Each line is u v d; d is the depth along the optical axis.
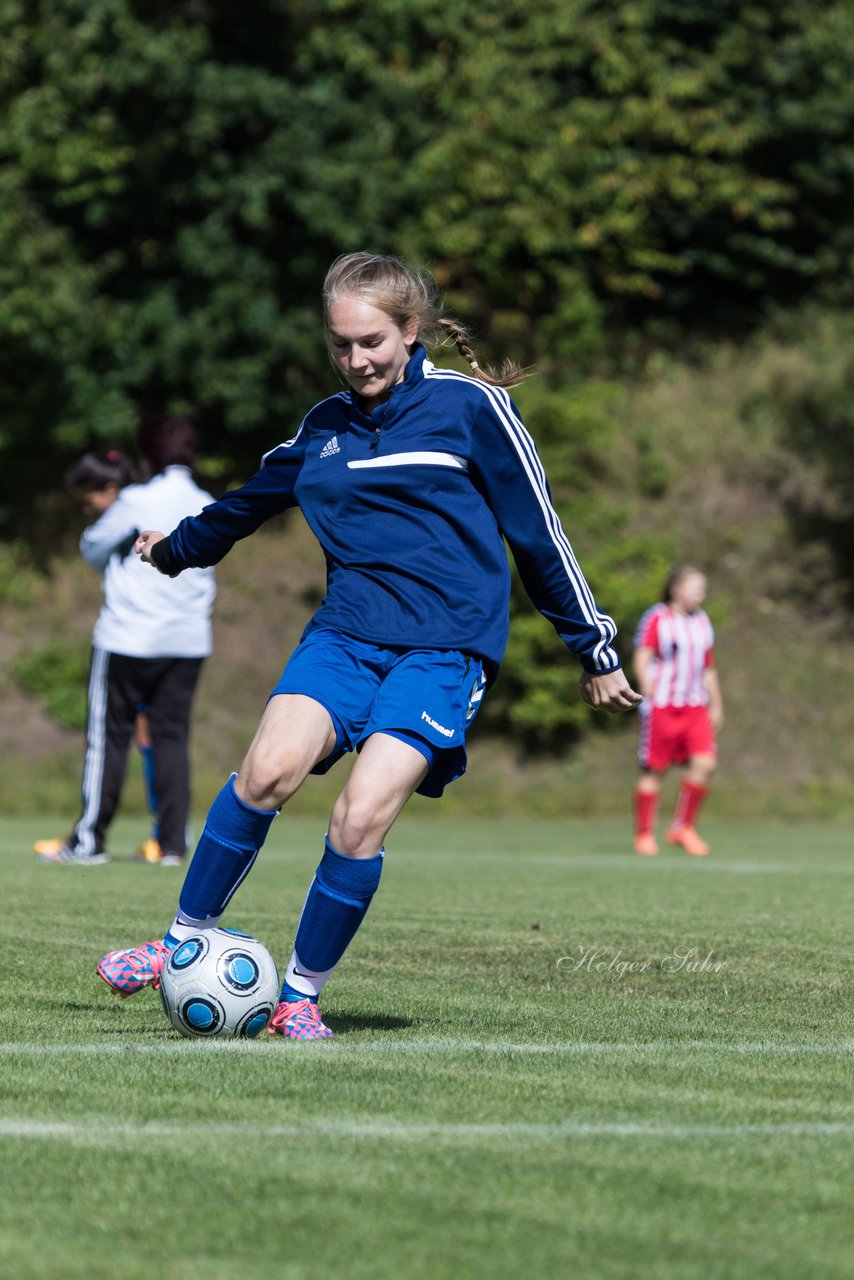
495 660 13.95
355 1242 7.69
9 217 70.00
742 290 87.69
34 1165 9.05
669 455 78.94
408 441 14.02
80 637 72.06
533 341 81.75
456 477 14.02
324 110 74.06
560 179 78.81
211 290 74.69
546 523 14.34
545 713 67.12
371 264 14.02
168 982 13.61
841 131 83.94
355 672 13.88
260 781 13.80
